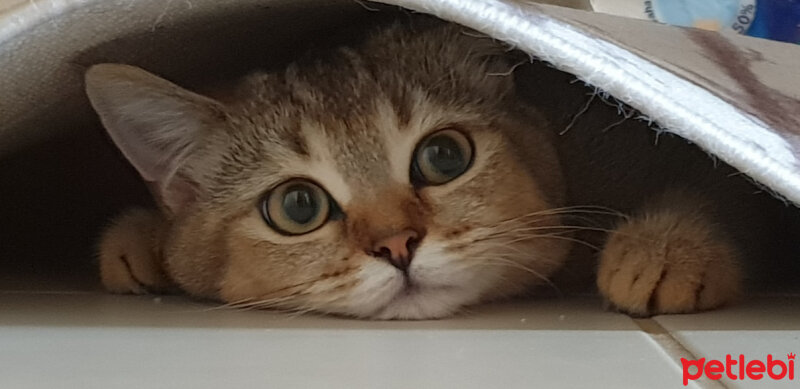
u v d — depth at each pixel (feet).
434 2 2.07
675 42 2.56
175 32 2.71
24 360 1.90
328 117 2.94
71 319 2.44
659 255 2.58
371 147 2.88
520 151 3.09
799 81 2.59
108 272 3.22
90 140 3.58
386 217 2.74
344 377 1.77
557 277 3.12
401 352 1.99
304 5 2.86
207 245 3.06
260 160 3.00
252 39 3.17
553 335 2.17
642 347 2.02
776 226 3.30
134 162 3.17
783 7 4.35
